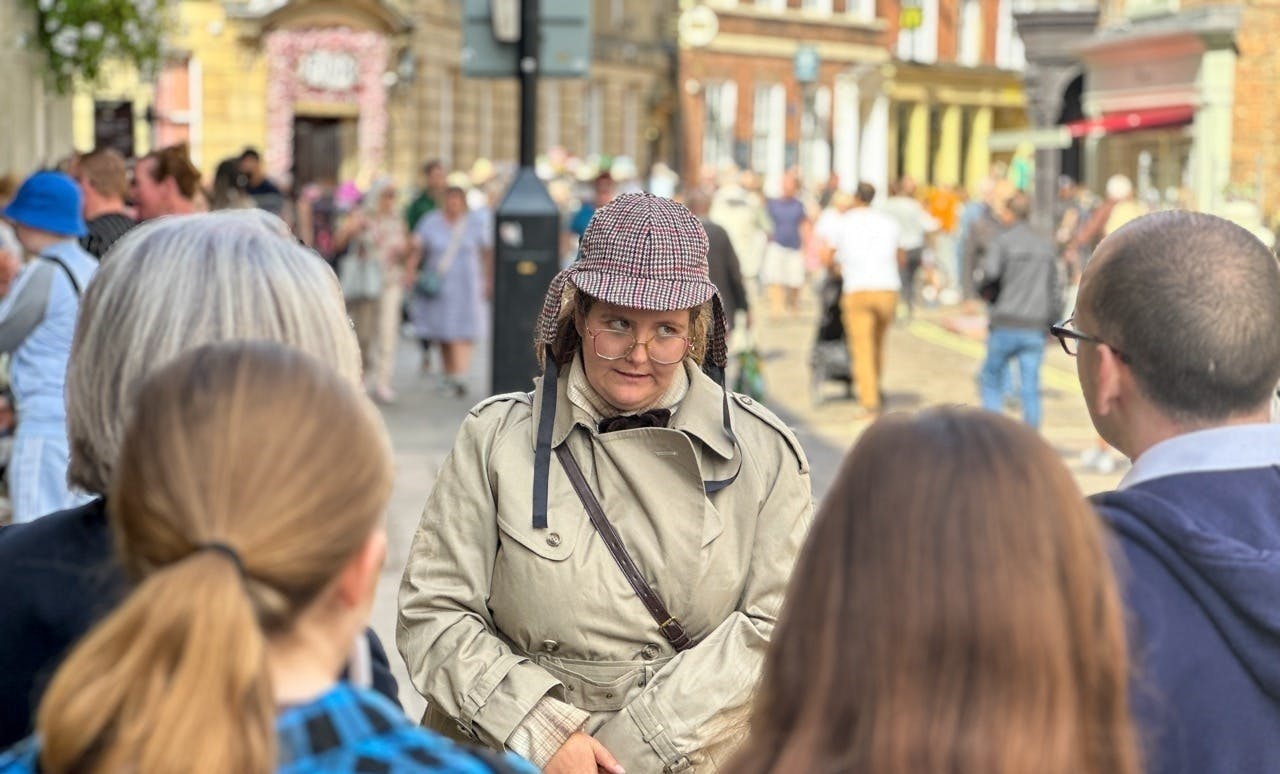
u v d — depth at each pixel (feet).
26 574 7.71
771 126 165.07
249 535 5.81
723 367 11.76
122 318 8.02
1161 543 8.02
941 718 5.79
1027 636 5.81
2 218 30.17
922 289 103.19
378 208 48.57
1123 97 98.02
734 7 160.45
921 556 5.88
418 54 122.21
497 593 11.27
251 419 5.94
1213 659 7.90
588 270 11.17
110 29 57.62
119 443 8.00
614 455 11.18
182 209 23.09
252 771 5.46
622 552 11.10
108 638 5.52
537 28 36.37
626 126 154.71
